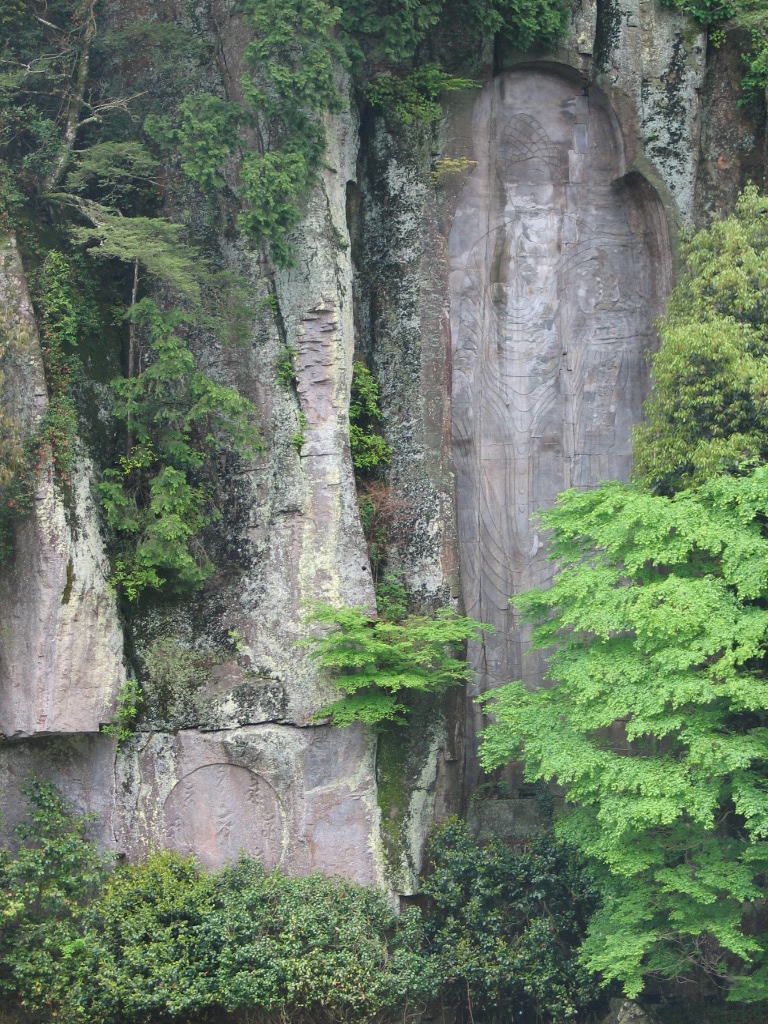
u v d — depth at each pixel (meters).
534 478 38.34
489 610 38.06
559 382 38.41
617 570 31.11
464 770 36.81
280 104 34.38
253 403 35.38
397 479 37.00
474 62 37.66
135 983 29.92
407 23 35.62
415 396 37.06
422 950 32.91
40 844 32.53
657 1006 32.84
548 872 33.41
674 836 30.44
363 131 37.62
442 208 37.59
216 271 36.12
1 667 33.00
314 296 35.19
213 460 35.50
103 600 33.69
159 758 33.97
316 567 34.62
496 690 33.50
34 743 33.53
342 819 34.03
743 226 33.62
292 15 33.84
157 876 32.56
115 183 36.34
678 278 37.62
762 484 29.28
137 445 35.19
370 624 34.81
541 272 38.41
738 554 28.78
